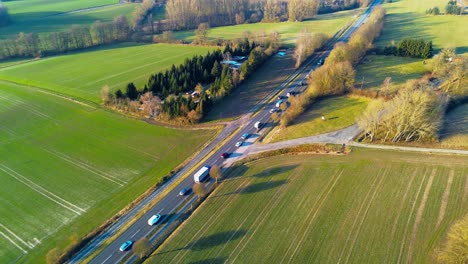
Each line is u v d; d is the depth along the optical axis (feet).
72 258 228.63
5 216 269.44
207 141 363.97
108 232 248.32
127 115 433.07
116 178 311.47
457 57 461.37
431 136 326.24
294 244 224.94
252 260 215.51
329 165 303.27
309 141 341.62
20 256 233.14
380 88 443.73
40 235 249.75
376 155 313.32
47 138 385.70
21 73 610.65
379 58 564.71
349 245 221.25
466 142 319.88
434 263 203.82
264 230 237.25
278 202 262.47
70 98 490.49
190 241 233.14
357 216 244.01
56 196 290.15
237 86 497.46
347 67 436.35
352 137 343.67
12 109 463.42
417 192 262.88
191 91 500.33
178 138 376.07
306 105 411.95
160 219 255.91
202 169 300.40
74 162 338.34
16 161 343.46
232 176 298.76
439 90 421.59
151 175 313.32
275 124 387.14
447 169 286.25
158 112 424.87
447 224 231.09
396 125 326.24
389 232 228.63
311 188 275.59
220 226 243.60
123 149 358.43
